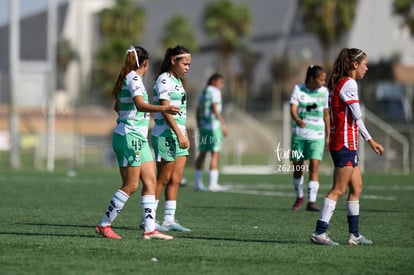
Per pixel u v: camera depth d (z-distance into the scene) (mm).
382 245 26359
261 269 21406
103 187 54125
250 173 78625
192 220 34406
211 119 52094
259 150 100312
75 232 29094
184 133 30172
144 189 27203
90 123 143625
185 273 20641
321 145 39688
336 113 25875
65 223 32312
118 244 25500
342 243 27016
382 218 35688
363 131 25781
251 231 30234
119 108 26828
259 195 49219
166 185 30562
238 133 102188
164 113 28500
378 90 145125
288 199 46219
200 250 24500
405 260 23094
